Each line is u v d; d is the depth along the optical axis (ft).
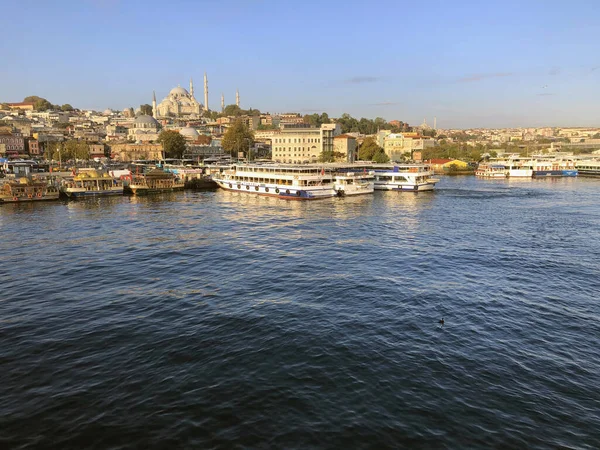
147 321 101.04
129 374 77.71
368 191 395.34
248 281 131.13
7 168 453.58
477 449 59.52
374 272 139.23
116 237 195.83
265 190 372.99
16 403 69.26
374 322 99.50
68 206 305.73
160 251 168.86
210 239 191.52
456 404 69.05
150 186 392.68
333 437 61.36
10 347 88.38
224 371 78.43
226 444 59.98
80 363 81.76
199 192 407.85
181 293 120.57
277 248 173.68
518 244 180.65
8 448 59.36
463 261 152.76
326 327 96.84
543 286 125.90
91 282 131.13
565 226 224.74
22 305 112.16
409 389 72.84
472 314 104.53
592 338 92.68
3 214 267.39
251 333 93.97
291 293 119.85
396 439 61.11
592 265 147.95
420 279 131.75
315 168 379.55
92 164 544.62
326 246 177.06
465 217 256.32
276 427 63.36
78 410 67.46
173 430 62.80
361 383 74.59
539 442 61.16
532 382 75.72
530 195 383.65
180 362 81.82
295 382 74.84
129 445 59.98
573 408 68.85
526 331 95.66
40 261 154.61
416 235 200.34
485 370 79.25
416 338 91.50
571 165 612.70
